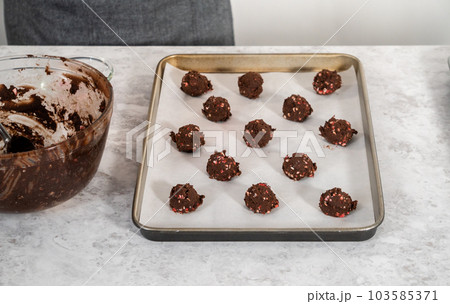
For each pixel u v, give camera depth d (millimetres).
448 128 1091
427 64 1212
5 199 880
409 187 997
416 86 1166
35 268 906
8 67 993
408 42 1718
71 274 899
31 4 1395
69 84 1004
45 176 871
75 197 992
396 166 1027
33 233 947
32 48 1244
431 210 967
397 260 910
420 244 926
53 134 1028
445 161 1036
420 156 1043
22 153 838
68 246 932
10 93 1009
